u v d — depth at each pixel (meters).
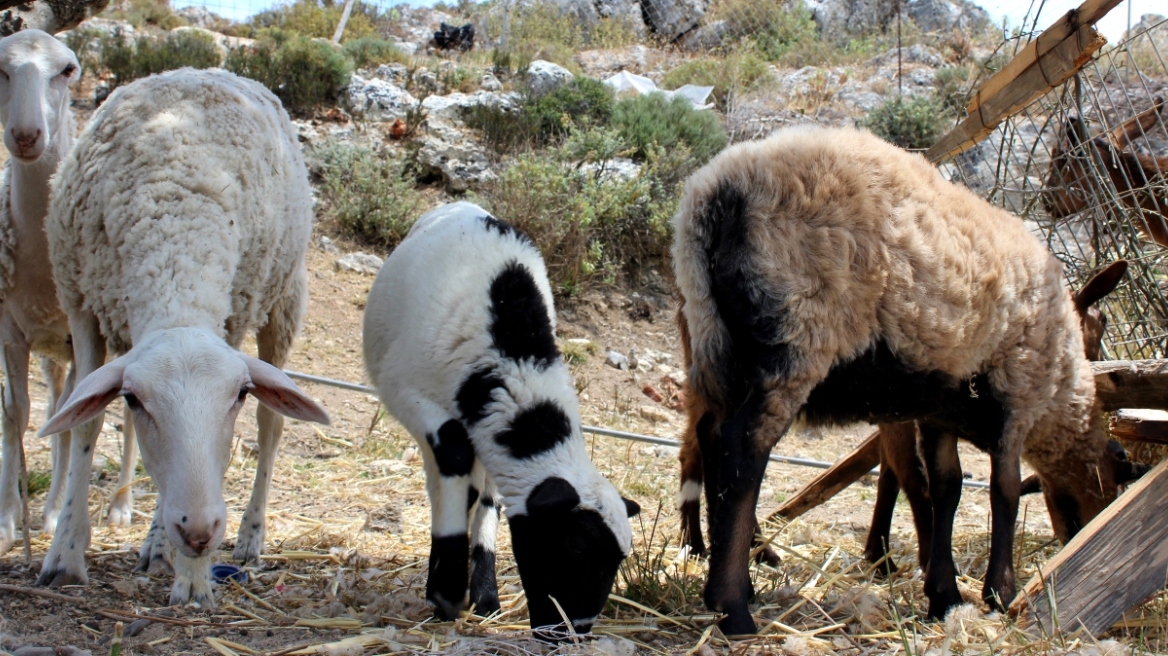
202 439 3.13
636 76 19.09
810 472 7.75
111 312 3.99
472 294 3.92
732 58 19.34
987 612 4.04
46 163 4.50
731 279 3.56
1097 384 4.55
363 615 3.77
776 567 4.86
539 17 22.75
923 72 18.55
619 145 12.35
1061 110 5.96
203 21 20.78
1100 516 3.73
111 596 3.79
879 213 3.57
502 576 4.48
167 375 3.19
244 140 4.36
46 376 5.64
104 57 13.17
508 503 3.52
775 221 3.51
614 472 7.20
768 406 3.55
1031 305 4.00
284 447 7.11
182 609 3.66
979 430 4.12
